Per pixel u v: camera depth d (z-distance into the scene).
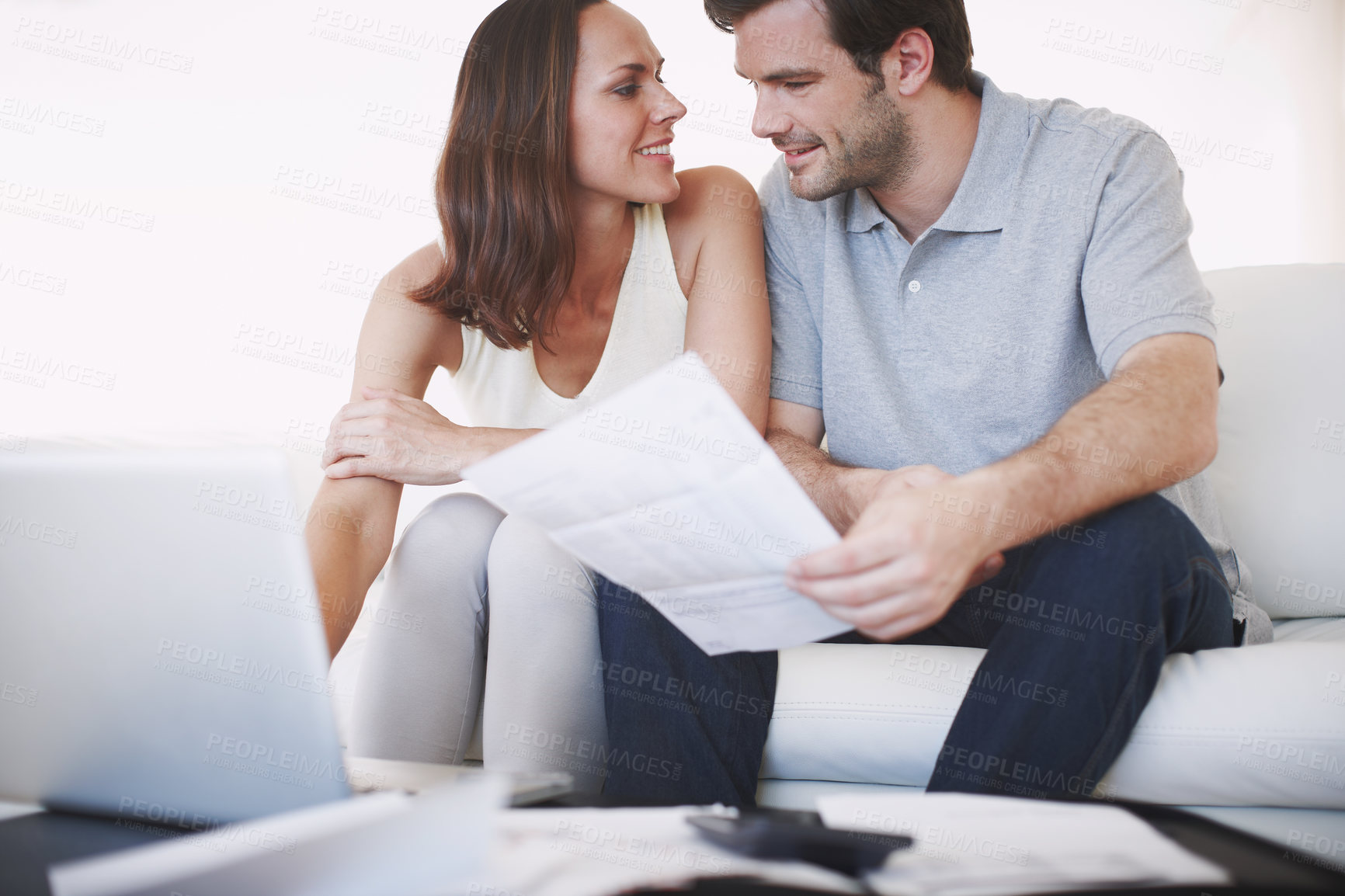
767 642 0.78
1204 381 1.03
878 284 1.39
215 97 2.40
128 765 0.63
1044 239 1.26
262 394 2.31
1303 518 1.45
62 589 0.61
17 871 0.54
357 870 0.45
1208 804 0.95
